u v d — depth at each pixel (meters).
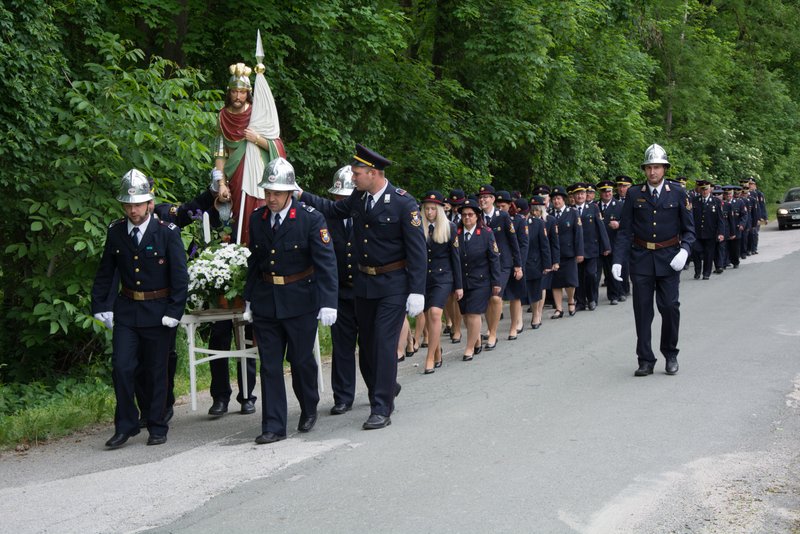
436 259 9.69
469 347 10.29
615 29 24.83
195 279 7.29
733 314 12.54
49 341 10.44
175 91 10.23
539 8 18.30
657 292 8.67
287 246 6.66
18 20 9.15
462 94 17.66
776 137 44.91
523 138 20.19
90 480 5.71
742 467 5.51
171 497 5.21
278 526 4.62
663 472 5.41
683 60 35.75
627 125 26.11
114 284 7.01
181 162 10.48
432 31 19.19
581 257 14.08
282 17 13.59
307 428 6.88
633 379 8.38
